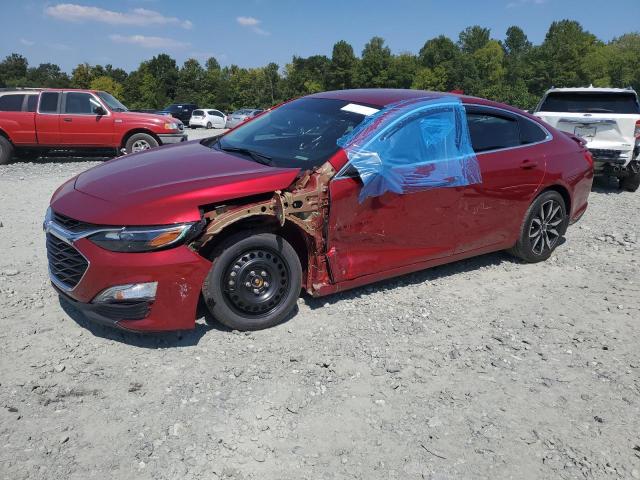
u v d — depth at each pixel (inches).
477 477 104.6
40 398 121.0
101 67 3553.2
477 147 189.3
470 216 188.1
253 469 103.6
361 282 168.2
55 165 486.6
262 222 148.9
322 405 123.6
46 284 181.2
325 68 3417.8
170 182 144.9
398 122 167.8
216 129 1402.6
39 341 144.2
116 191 143.2
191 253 135.3
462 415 122.6
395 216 167.6
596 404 129.0
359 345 149.4
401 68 3491.6
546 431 118.6
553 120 384.5
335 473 103.8
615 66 4136.3
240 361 138.9
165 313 135.5
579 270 217.0
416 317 168.1
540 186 207.3
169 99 3314.5
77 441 108.3
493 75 3718.0
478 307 178.7
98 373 131.1
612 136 366.6
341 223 156.9
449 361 144.6
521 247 213.2
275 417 118.7
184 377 131.3
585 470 107.5
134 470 101.7
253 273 148.6
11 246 221.3
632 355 152.0
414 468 105.9
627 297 191.2
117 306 133.4
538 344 156.1
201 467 103.3
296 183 151.3
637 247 247.8
